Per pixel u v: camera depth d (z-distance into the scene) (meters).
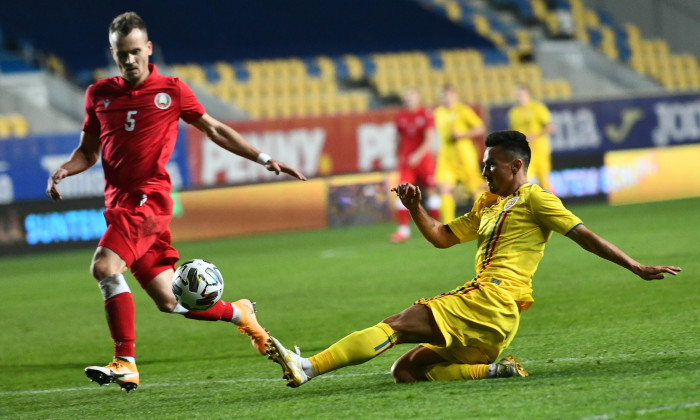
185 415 12.42
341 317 22.39
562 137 54.00
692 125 57.16
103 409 13.57
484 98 69.75
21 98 57.81
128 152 14.61
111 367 13.76
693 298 20.67
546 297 22.78
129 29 14.50
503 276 12.92
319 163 51.38
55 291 32.16
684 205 49.44
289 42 75.94
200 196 49.03
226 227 49.59
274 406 12.45
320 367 12.59
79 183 47.81
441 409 11.29
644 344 15.62
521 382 12.62
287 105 64.62
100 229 48.47
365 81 70.88
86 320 25.08
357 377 14.50
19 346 21.62
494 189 13.45
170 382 15.78
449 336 12.73
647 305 20.27
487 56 74.50
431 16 81.62
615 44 79.19
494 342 12.80
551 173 53.56
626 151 55.59
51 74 61.38
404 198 13.70
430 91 69.19
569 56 74.50
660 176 56.44
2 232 46.09
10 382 17.20
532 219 13.05
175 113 14.91
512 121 47.75
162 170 14.85
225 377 15.87
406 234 41.28
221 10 78.94
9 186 46.28
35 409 14.11
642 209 48.91
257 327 15.98
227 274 33.38
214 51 72.94
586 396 11.38
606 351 15.28
